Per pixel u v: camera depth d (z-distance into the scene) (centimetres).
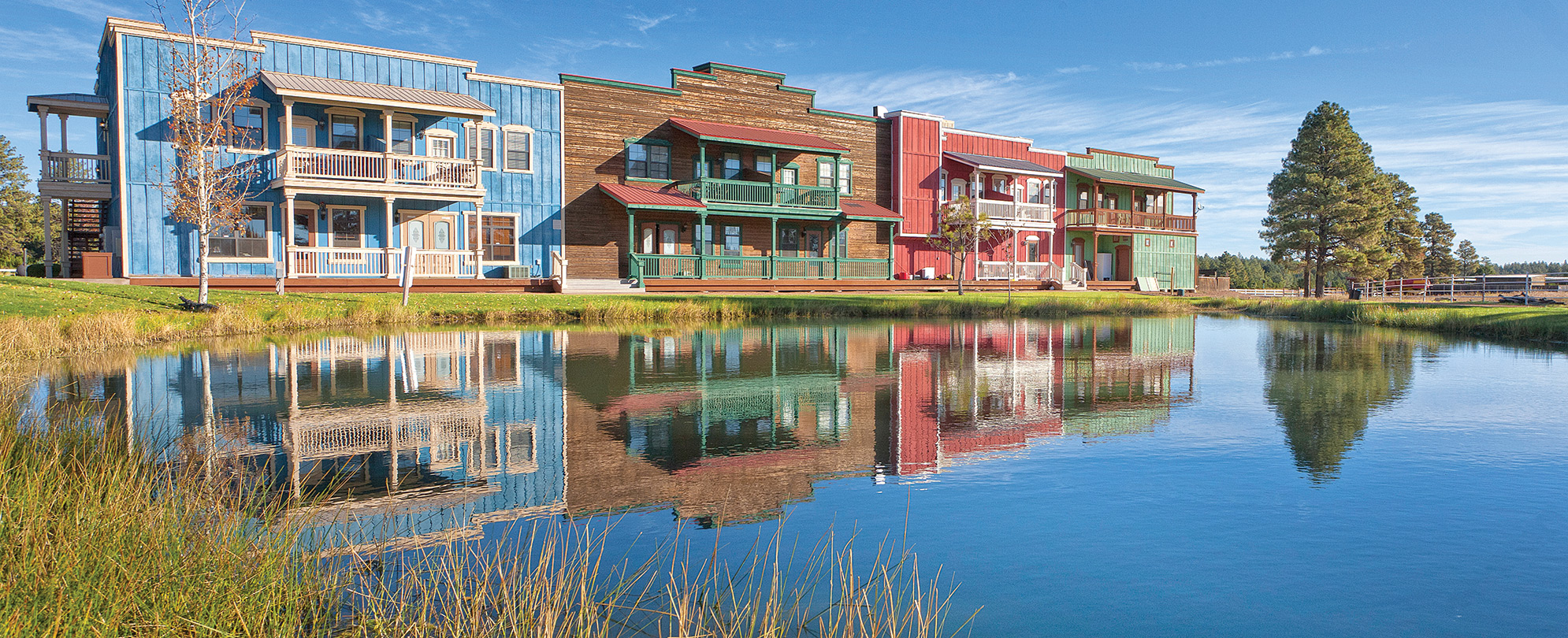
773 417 942
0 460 470
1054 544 507
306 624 362
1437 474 682
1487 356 1659
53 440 583
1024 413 984
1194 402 1070
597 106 3331
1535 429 880
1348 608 416
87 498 437
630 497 604
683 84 3566
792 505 592
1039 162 4769
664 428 876
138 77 2438
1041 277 4588
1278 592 436
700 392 1117
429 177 2806
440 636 347
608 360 1456
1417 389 1186
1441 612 411
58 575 339
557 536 509
